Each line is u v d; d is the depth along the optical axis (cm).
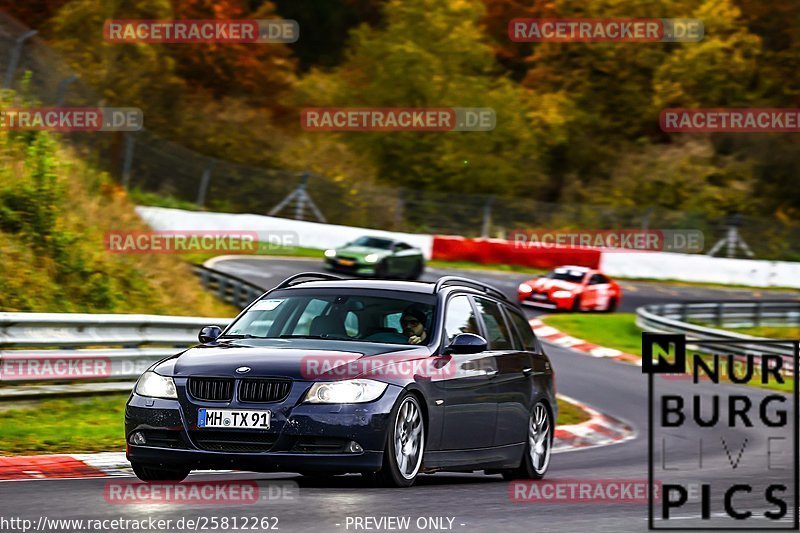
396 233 14862
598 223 17012
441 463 3014
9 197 6956
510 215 17000
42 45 11456
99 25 17050
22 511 2262
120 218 8850
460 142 19675
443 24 19925
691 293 14625
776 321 12912
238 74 19388
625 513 2569
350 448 2688
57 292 6638
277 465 2666
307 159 18750
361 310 3120
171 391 2759
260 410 2683
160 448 2739
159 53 17862
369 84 19788
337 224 16400
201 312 8106
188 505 2395
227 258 12662
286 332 3073
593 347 9962
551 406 3728
